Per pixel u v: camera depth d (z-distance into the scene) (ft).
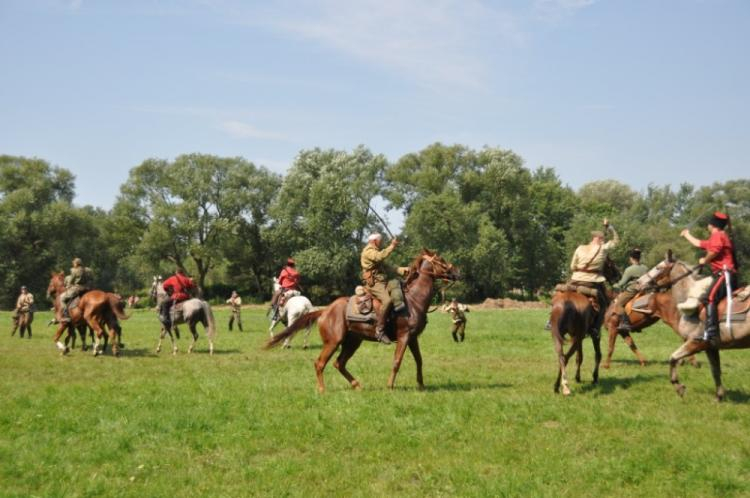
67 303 64.69
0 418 35.24
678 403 36.78
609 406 36.09
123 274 289.53
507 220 254.06
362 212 226.79
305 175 235.40
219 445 30.48
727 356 59.47
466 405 36.29
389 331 41.86
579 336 40.55
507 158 247.09
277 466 27.25
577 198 328.08
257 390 42.78
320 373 42.14
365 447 29.68
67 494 24.52
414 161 254.47
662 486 24.50
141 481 26.12
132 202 254.88
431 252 42.88
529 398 37.88
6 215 221.25
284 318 73.72
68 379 49.42
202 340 81.82
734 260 36.55
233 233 250.16
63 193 242.58
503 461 27.43
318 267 228.43
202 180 244.22
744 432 30.55
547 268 260.83
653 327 91.50
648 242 238.27
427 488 24.99
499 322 110.01
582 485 24.64
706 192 278.67
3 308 224.12
